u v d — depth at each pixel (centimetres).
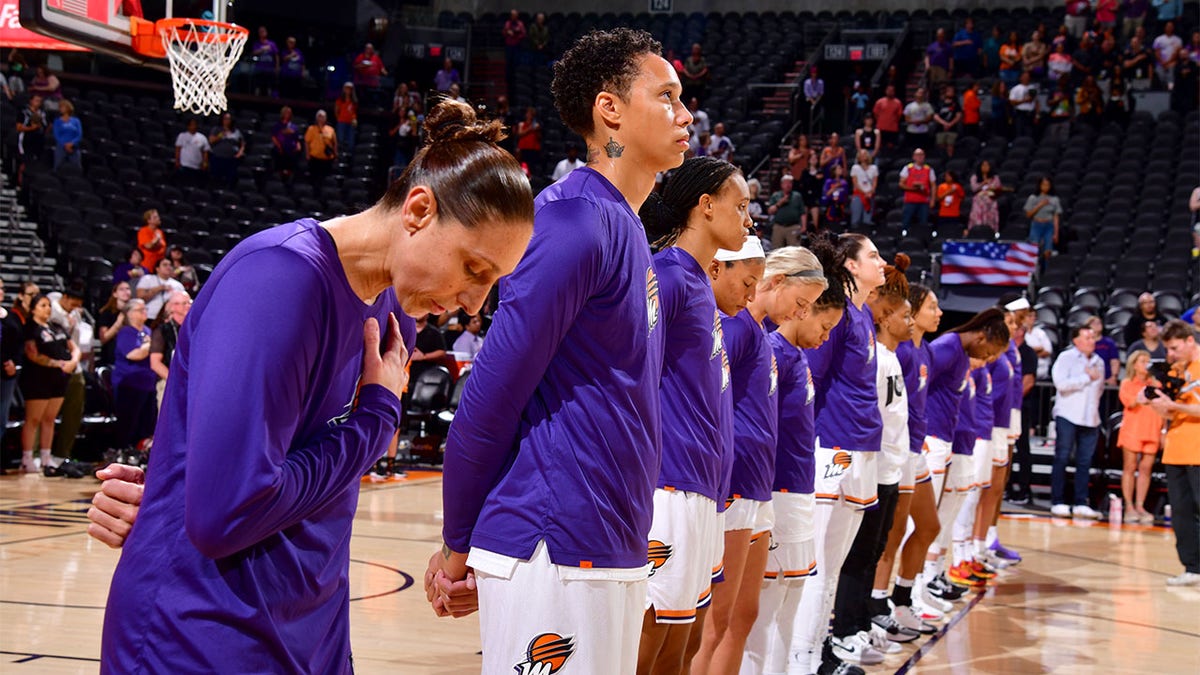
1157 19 1816
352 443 158
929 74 1827
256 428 144
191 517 143
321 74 1903
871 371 447
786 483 385
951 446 611
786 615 395
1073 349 1051
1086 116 1672
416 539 756
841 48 1961
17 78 1556
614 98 226
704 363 264
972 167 1627
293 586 154
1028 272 1241
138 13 636
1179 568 799
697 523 262
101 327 1126
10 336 942
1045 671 506
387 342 173
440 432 1166
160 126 1661
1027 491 1099
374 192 1697
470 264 157
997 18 1970
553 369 203
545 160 1770
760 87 1950
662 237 284
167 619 147
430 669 450
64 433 1024
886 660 515
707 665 337
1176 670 518
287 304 149
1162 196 1480
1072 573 772
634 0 2184
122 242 1370
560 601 196
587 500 198
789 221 1418
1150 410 1005
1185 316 1091
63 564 619
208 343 147
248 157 1666
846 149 1747
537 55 2009
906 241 1425
